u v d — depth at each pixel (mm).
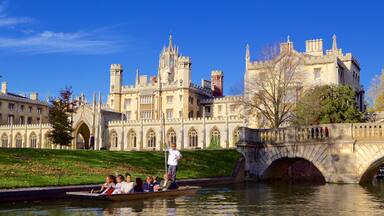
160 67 155000
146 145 92500
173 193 21844
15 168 24469
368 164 31516
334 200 20812
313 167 48312
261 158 37375
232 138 84500
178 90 107688
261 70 66875
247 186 30312
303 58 72250
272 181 37062
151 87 112562
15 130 106375
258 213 16062
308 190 26734
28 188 19875
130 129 94438
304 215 15578
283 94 55469
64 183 22141
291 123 54438
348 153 32219
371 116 60406
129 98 115438
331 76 78812
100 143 95250
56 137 74250
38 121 124812
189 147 88375
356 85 90938
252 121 72000
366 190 26672
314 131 34188
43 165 26469
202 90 112875
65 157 30047
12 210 16328
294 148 35281
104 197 18625
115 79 116625
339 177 32531
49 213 15609
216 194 23609
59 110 75062
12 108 117688
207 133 87250
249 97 64188
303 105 53625
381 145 31109
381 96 66000
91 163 29344
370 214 15883
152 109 110938
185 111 106125
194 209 17000
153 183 22406
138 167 30781
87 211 16141
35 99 125438
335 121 53375
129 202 18844
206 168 34750
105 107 114375
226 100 105688
